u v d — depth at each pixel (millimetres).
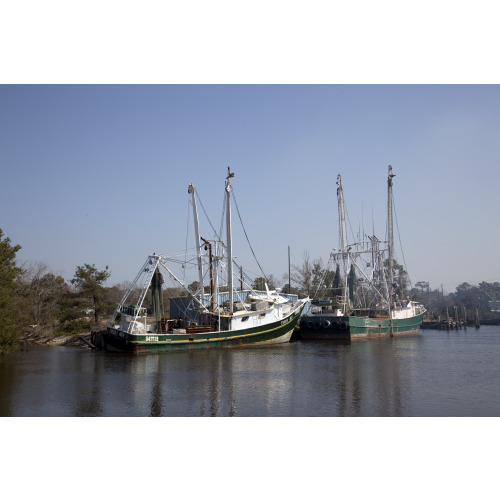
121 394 26078
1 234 51125
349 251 70500
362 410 22016
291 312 59125
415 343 60906
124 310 50500
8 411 22266
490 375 32344
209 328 51375
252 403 23547
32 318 64875
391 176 77625
